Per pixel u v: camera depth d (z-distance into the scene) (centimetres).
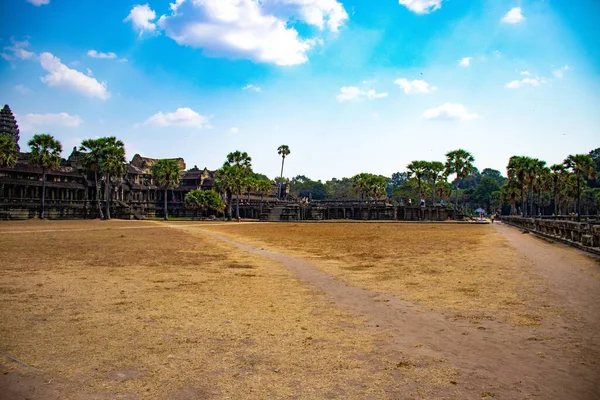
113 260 2259
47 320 1059
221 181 10862
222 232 5306
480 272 1823
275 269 1992
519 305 1209
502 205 15550
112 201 10619
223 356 819
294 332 972
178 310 1170
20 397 645
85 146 9431
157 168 10994
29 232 4541
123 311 1155
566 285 1494
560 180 10425
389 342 898
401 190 16850
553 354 817
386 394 656
